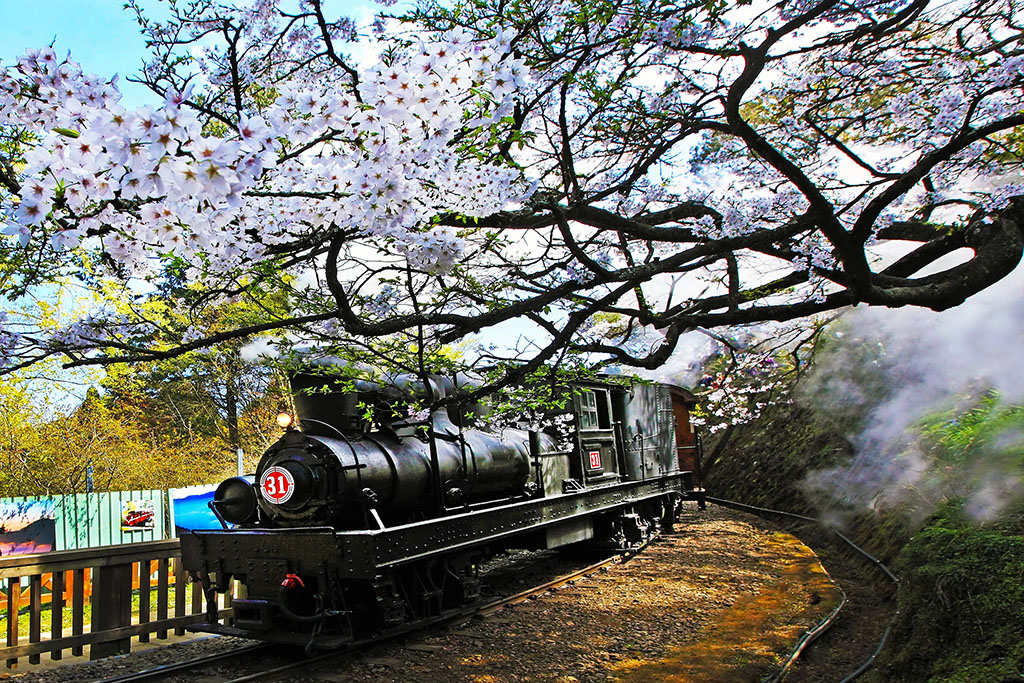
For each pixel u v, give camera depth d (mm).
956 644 5781
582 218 4148
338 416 7980
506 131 3023
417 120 2410
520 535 9961
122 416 17250
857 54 5969
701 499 18656
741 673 6457
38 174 2129
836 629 7992
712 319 4555
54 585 6984
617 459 13242
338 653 7141
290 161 2707
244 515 8070
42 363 13852
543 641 7543
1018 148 6168
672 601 9141
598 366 4934
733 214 5250
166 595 7910
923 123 6078
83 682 6320
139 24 3125
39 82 2100
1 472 14461
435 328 5297
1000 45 5043
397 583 7730
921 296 4109
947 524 7500
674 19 3717
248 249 3082
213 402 19953
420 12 3359
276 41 3480
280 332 5887
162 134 1843
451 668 6719
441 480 8453
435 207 3072
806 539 13695
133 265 3111
